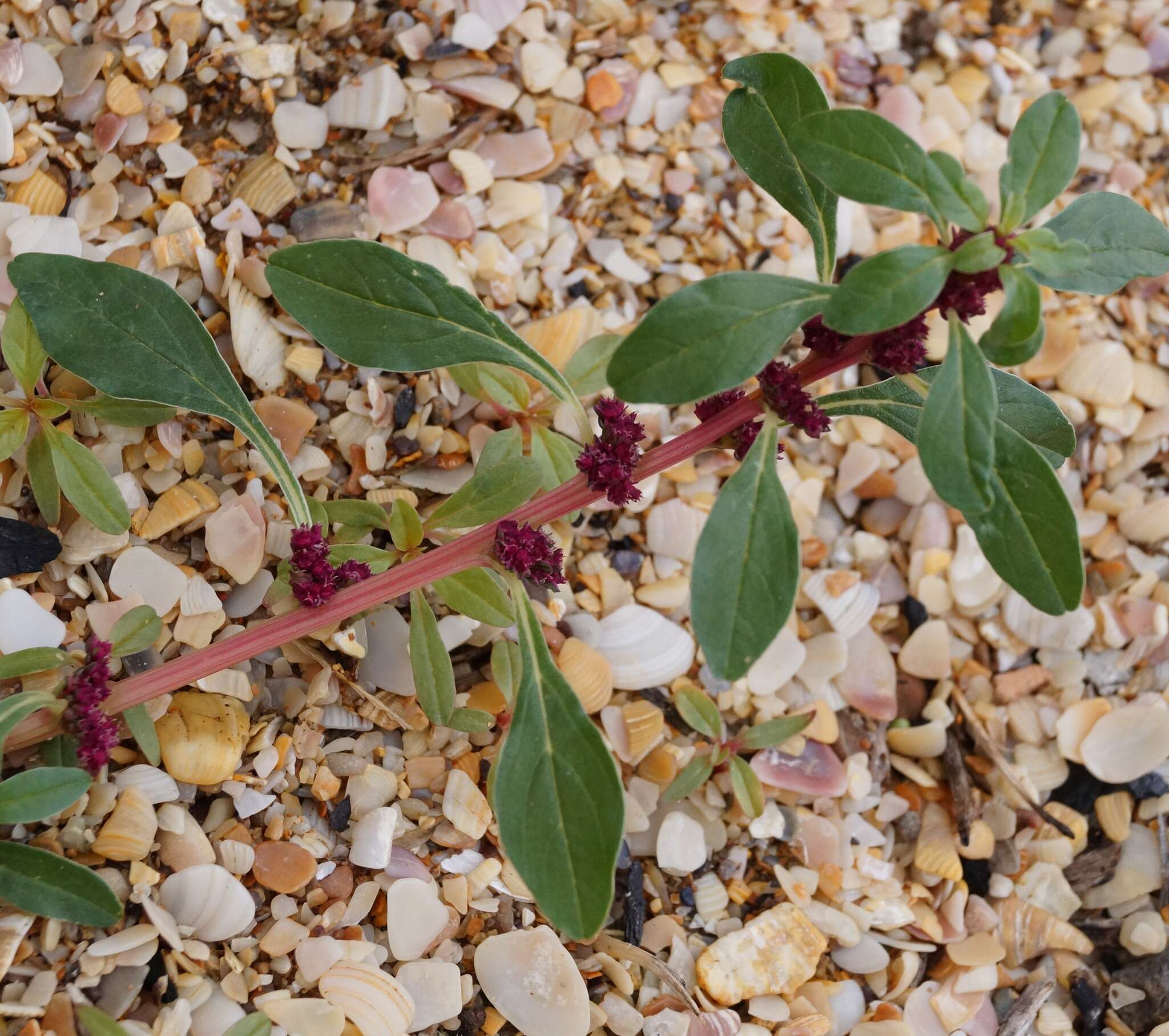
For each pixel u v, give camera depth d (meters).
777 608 0.37
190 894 0.39
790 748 0.43
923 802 0.43
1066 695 0.44
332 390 0.42
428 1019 0.39
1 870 0.37
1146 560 0.46
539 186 0.45
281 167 0.43
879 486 0.45
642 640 0.43
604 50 0.46
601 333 0.44
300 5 0.44
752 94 0.39
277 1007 0.39
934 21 0.49
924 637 0.44
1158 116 0.49
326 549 0.39
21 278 0.39
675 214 0.46
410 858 0.40
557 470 0.41
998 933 0.42
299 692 0.40
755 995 0.41
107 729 0.38
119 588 0.40
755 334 0.37
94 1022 0.37
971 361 0.37
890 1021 0.41
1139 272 0.38
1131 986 0.42
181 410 0.41
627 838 0.42
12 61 0.42
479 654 0.42
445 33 0.45
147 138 0.42
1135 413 0.47
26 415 0.40
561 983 0.40
